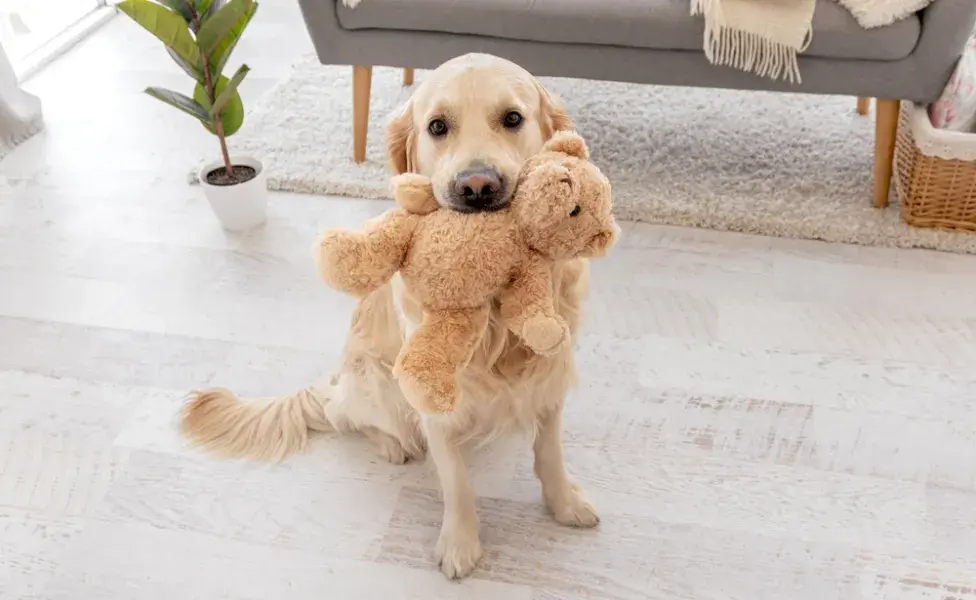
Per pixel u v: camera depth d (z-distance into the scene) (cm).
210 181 223
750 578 140
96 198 241
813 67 205
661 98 271
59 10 333
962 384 171
